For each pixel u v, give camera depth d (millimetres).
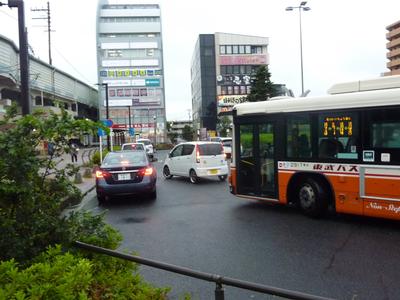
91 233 4133
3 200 3674
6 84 43219
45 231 3795
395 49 106312
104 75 86312
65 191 4105
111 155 12844
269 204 10766
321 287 4797
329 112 8391
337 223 8203
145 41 87125
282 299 4465
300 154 8961
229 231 7867
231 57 93438
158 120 87250
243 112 10203
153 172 12391
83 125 3668
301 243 6785
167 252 6555
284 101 9273
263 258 6023
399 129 7316
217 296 2816
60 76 64000
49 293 2584
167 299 4297
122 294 3268
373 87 7973
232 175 10648
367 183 7766
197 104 105125
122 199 12789
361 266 5504
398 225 7855
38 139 3754
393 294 4535
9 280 2766
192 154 16859
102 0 89062
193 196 12922
